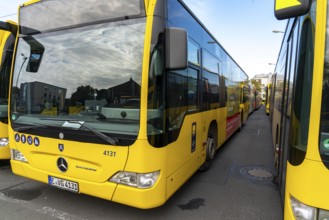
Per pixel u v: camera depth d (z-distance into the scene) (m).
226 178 5.39
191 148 4.19
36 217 3.62
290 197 2.16
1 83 4.91
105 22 3.18
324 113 1.92
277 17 1.99
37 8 3.70
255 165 6.40
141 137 2.89
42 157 3.62
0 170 5.59
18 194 4.37
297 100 2.10
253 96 28.59
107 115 3.10
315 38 1.95
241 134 11.65
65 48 3.48
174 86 3.41
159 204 3.08
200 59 4.73
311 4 2.00
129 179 3.00
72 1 3.40
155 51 2.93
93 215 3.70
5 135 4.97
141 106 2.89
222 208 4.02
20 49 3.92
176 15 3.50
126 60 3.03
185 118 3.85
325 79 1.92
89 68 3.29
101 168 3.14
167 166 3.22
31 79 3.76
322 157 1.91
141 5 2.96
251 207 4.06
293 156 2.12
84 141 3.20
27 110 3.77
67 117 3.40
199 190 4.73
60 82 3.50
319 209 1.93
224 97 7.38
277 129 5.35
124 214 3.75
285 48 4.77
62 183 3.45
